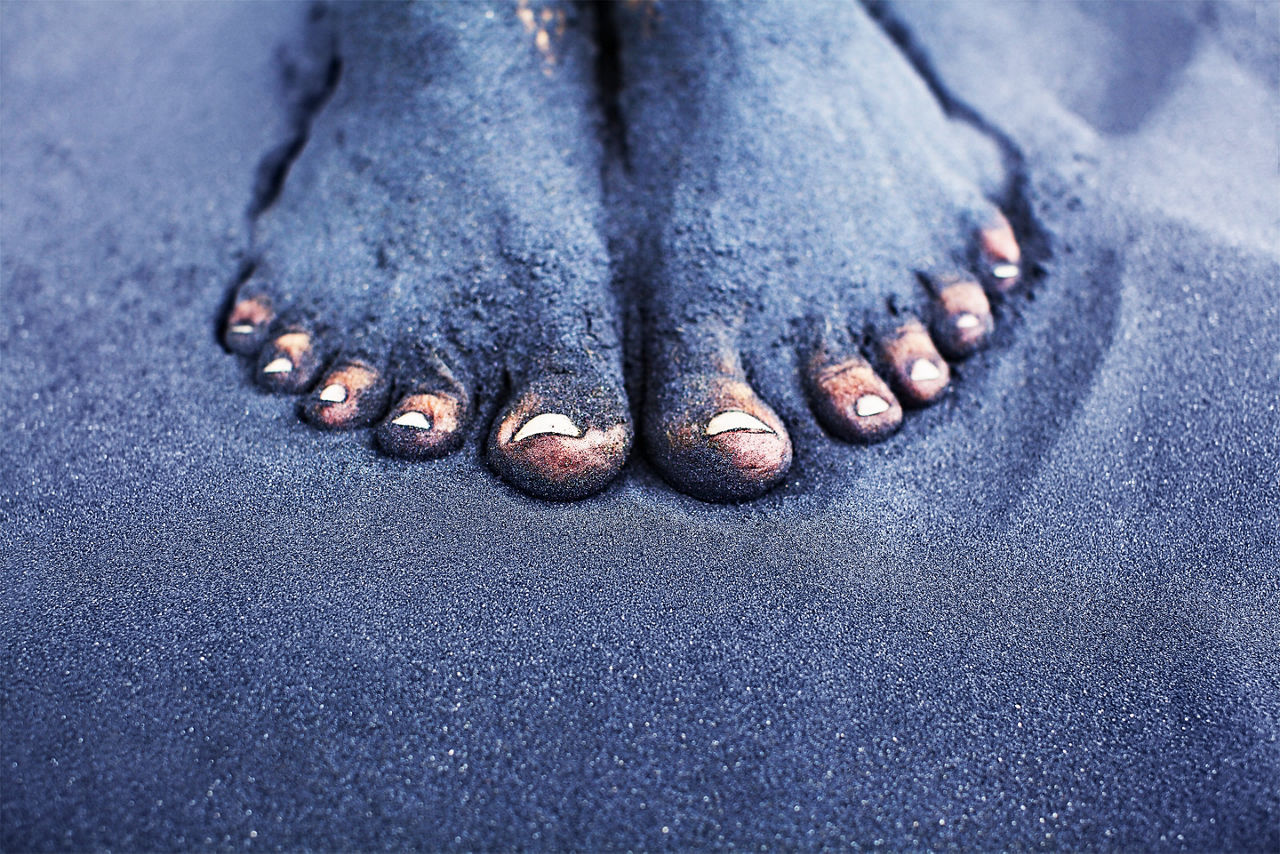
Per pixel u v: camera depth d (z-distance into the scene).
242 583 0.31
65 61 0.42
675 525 0.32
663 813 0.29
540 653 0.31
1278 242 0.37
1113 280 0.36
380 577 0.31
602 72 0.38
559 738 0.30
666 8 0.37
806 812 0.29
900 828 0.29
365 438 0.34
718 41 0.37
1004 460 0.34
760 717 0.30
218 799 0.29
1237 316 0.36
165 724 0.30
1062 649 0.31
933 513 0.33
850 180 0.36
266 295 0.36
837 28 0.38
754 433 0.32
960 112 0.40
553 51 0.37
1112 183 0.38
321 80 0.41
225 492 0.33
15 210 0.39
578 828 0.29
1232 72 0.42
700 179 0.36
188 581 0.32
